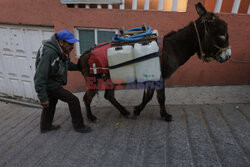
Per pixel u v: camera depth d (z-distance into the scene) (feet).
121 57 7.88
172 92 12.70
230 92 11.93
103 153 7.64
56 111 12.64
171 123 9.20
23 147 8.75
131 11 12.39
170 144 7.62
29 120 12.91
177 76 13.26
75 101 8.77
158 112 10.66
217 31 7.73
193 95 12.03
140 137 8.41
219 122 8.85
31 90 17.63
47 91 8.39
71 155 7.72
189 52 8.63
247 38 11.78
